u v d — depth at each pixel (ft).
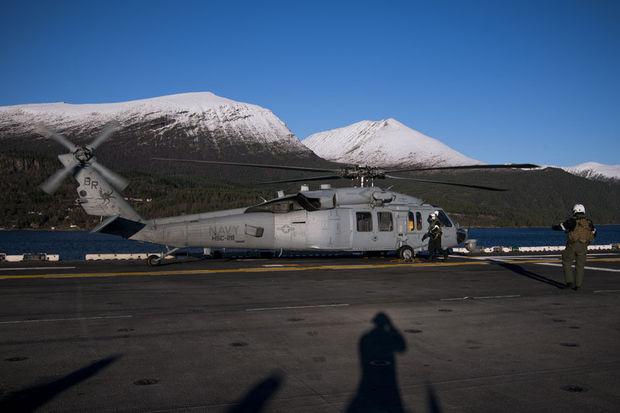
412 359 27.76
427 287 53.88
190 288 52.39
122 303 43.47
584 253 52.60
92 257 87.35
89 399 21.72
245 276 63.00
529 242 465.47
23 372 25.12
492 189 79.00
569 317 38.78
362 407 21.15
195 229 80.89
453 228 91.56
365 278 61.36
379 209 88.53
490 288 53.31
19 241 512.63
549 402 21.83
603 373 25.63
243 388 23.17
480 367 26.43
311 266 75.77
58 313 39.09
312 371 25.62
